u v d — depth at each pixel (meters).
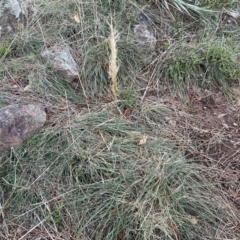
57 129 1.45
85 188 1.33
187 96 1.73
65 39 1.77
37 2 1.87
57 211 1.29
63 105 1.55
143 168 1.37
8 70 1.63
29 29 1.77
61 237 1.26
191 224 1.29
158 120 1.59
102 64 1.70
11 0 1.80
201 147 1.54
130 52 1.78
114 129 1.47
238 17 2.03
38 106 1.49
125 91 1.64
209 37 1.90
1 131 1.38
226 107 1.72
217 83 1.79
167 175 1.35
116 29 1.82
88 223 1.27
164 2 1.99
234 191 1.42
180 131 1.58
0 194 1.31
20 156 1.37
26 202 1.31
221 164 1.49
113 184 1.32
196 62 1.77
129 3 1.92
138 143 1.45
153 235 1.24
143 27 1.87
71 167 1.36
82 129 1.46
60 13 1.83
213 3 2.04
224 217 1.33
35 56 1.68
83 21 1.81
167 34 1.92
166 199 1.31
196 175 1.40
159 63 1.78
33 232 1.26
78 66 1.70
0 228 1.26
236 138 1.59
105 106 1.58
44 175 1.35
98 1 1.90
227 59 1.79
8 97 1.53
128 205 1.28
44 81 1.60
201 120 1.64
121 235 1.26
